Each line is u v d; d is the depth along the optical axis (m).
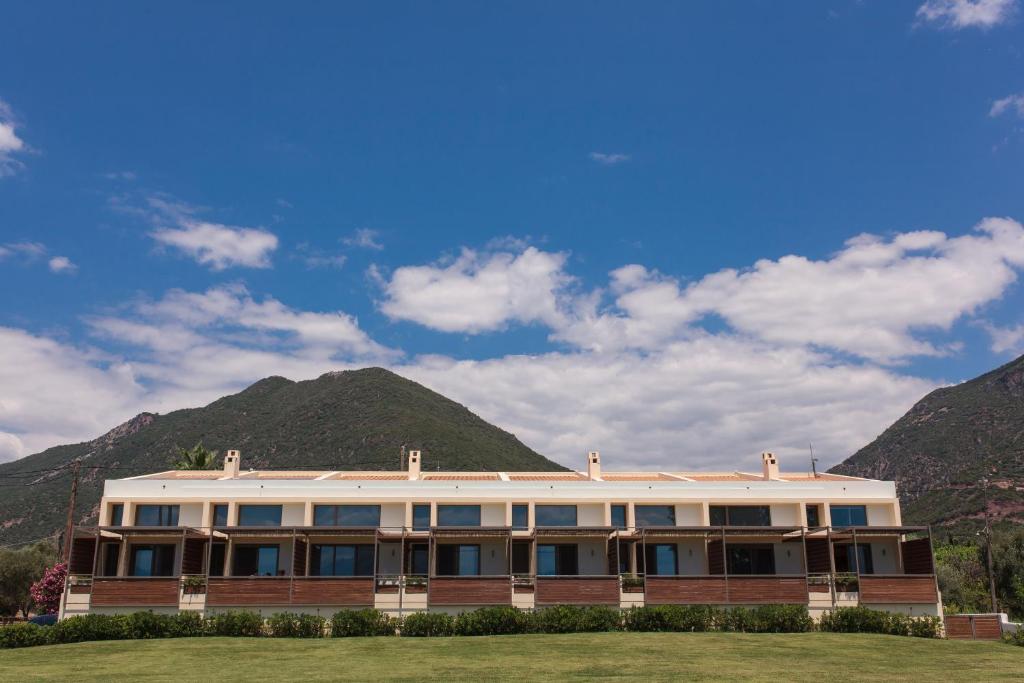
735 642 30.61
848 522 40.25
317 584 35.06
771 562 39.88
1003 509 92.56
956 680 22.84
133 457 130.38
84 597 35.56
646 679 22.67
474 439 127.00
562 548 39.41
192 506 38.41
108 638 32.41
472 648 29.08
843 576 36.50
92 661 26.56
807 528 36.38
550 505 39.44
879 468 125.50
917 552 37.78
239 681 22.41
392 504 38.88
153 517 38.31
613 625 34.25
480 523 38.88
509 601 35.44
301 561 37.44
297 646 29.97
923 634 34.31
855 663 25.84
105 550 37.94
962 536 87.12
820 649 28.97
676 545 39.66
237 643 30.86
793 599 35.62
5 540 99.56
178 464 65.50
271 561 38.78
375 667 24.89
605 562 39.06
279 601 34.81
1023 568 59.22
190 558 36.47
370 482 39.00
